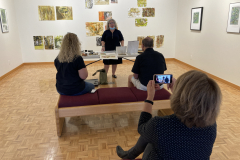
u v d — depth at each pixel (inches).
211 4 217.8
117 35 199.8
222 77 205.6
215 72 217.3
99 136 108.7
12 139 104.8
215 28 212.7
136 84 126.8
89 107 107.9
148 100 48.7
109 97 112.5
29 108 142.3
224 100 156.3
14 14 267.3
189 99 35.8
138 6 292.2
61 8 278.5
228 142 101.8
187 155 37.3
